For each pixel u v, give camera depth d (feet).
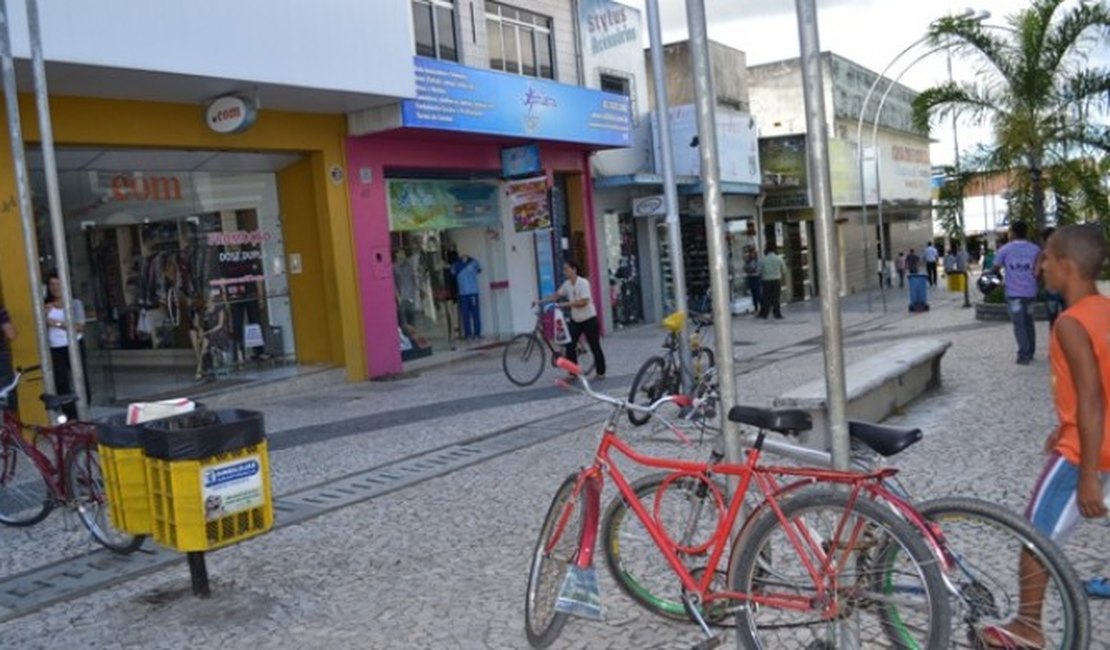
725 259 14.33
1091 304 11.84
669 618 15.08
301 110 45.37
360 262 48.26
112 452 17.74
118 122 37.91
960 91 59.26
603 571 17.31
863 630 12.14
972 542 11.83
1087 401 11.44
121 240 40.83
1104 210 57.31
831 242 12.65
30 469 23.41
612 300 69.72
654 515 14.35
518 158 57.06
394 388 44.88
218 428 16.63
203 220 44.52
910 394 32.17
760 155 95.55
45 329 27.09
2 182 34.04
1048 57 57.06
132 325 41.37
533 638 14.46
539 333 43.19
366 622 16.19
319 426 35.37
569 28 65.10
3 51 26.53
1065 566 11.16
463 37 55.11
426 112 46.75
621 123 63.10
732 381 14.28
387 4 43.55
